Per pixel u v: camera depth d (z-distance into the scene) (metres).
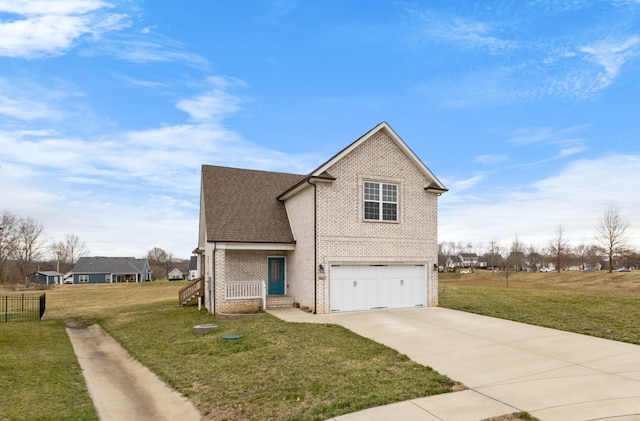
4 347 12.88
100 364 11.77
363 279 17.59
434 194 19.42
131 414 7.78
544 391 6.90
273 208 20.78
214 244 17.83
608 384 7.15
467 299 21.08
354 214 17.53
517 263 64.81
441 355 9.66
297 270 18.83
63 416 7.24
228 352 11.20
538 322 13.68
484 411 6.11
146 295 36.91
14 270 73.50
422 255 18.80
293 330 12.99
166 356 11.59
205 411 7.38
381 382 7.79
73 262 102.88
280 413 6.77
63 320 20.31
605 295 21.36
